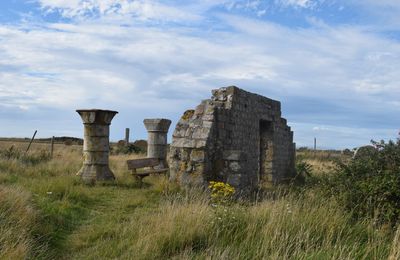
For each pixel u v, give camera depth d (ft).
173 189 38.55
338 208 23.73
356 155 28.71
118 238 22.88
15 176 42.65
